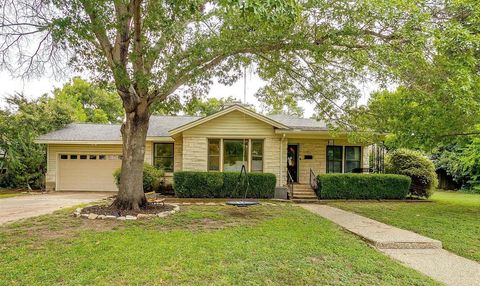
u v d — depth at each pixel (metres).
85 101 32.97
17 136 16.42
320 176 13.42
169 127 17.27
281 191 13.89
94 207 9.34
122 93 8.55
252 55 9.50
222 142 14.33
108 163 17.06
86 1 6.28
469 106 7.07
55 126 18.08
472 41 6.38
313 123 15.85
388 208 11.20
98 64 8.77
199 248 5.50
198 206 10.80
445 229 7.70
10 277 4.17
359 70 8.49
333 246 5.86
